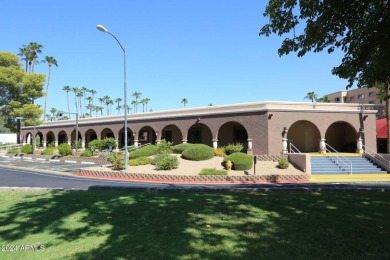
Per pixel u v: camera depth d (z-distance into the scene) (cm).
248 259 510
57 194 1215
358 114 2889
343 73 810
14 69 5769
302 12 774
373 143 2902
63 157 3816
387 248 563
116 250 557
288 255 527
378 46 727
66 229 699
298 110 2723
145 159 2511
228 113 2880
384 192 1289
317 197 1142
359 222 751
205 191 1313
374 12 712
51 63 7275
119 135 4184
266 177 2017
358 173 2272
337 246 573
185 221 766
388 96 1019
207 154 2500
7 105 5784
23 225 737
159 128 3409
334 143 3183
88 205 977
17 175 2303
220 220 776
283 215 831
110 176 2245
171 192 1305
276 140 2645
